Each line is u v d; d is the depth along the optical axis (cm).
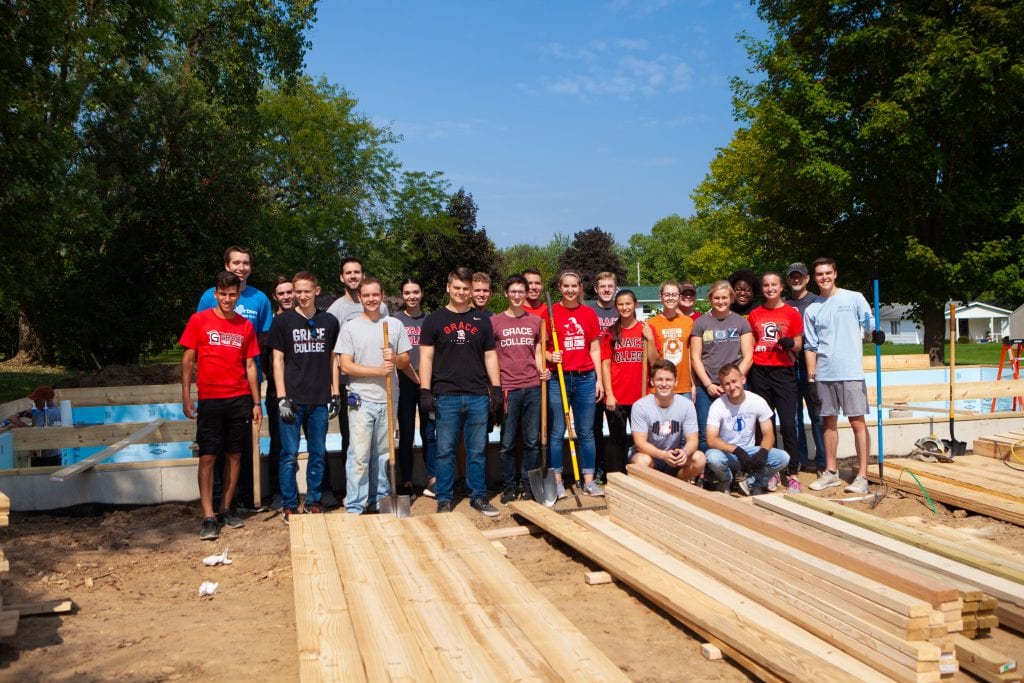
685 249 8769
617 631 427
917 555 485
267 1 2158
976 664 356
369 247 3319
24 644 410
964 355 3516
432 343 659
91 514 698
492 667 339
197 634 425
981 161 2059
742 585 431
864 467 712
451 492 671
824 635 365
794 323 736
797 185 2078
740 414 676
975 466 765
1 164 1186
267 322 718
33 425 899
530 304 766
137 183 1984
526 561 558
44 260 1391
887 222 2075
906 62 1866
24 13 1212
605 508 658
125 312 2039
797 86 2027
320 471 661
